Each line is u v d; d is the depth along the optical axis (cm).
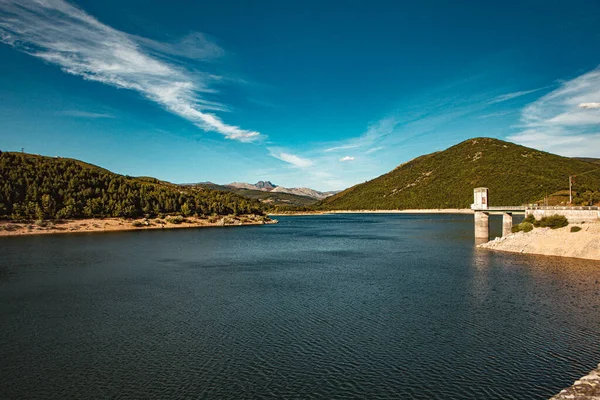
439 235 13650
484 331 3666
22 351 3247
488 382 2722
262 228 18475
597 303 4544
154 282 5878
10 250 9594
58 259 8150
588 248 7712
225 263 7725
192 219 19950
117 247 10369
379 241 11969
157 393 2591
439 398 2528
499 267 6900
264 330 3738
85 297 4953
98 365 2994
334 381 2750
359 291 5253
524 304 4538
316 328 3788
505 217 11538
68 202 16650
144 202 19412
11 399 2516
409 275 6341
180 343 3422
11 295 5053
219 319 4069
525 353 3169
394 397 2542
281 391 2622
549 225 9375
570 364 2972
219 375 2838
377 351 3238
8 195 15425
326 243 11544
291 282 5875
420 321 3975
